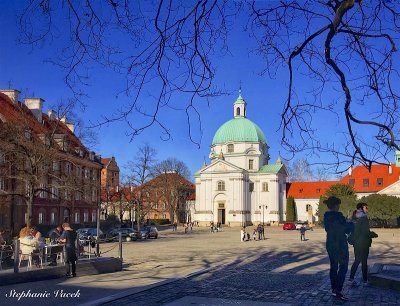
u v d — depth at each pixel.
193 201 124.38
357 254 14.62
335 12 5.39
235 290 14.12
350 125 5.90
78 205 67.94
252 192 106.75
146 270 20.88
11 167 39.88
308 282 15.84
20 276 16.14
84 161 67.19
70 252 17.91
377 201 76.38
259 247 38.31
